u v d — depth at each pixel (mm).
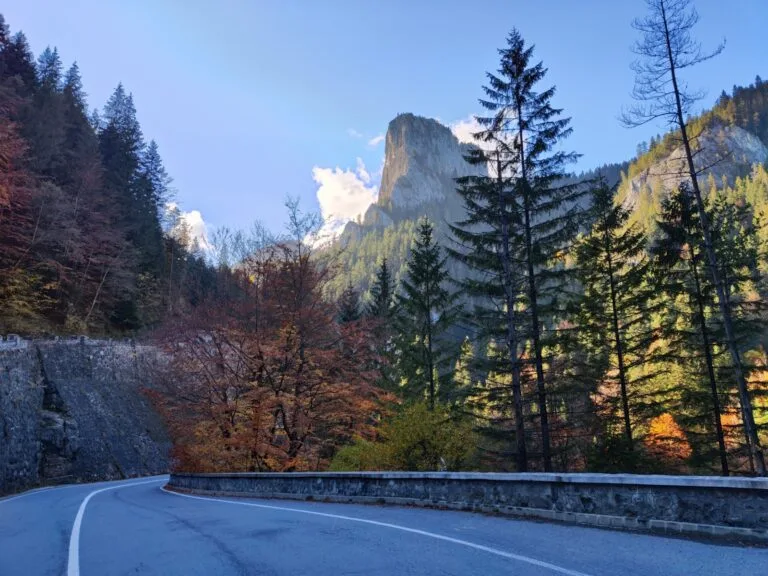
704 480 6555
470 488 9844
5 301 37438
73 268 46781
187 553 6648
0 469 25531
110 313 50781
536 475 8633
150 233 61938
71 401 35656
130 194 62219
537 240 18297
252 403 20641
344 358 22078
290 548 6672
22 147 35875
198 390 22250
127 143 65938
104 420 37531
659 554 5676
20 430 28891
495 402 19953
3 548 7848
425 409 19172
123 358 43281
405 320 28406
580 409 23516
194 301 27484
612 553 5820
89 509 13125
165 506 13258
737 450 21047
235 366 21766
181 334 21672
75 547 7535
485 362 19766
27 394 31328
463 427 19031
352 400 20875
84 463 33656
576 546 6242
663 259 20984
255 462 21328
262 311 21734
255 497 15727
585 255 22203
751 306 20203
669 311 23594
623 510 7410
